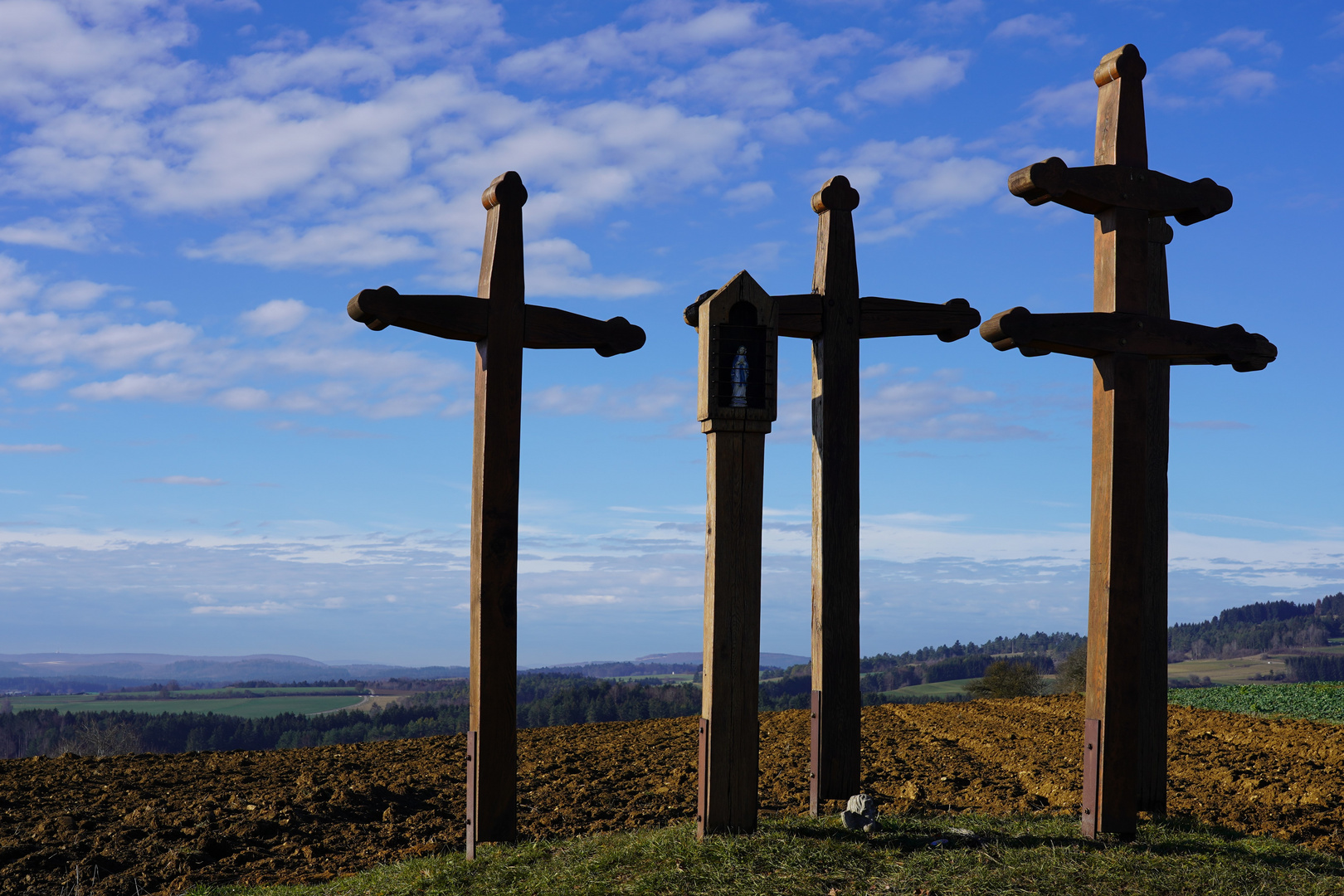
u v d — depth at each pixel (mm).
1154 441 7965
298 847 8562
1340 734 15125
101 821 9180
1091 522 6734
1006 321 6379
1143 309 6762
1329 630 124312
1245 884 5605
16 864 7758
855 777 7473
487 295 7270
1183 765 11930
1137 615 6527
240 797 10172
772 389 6660
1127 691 6496
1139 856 6008
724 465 6535
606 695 58219
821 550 7570
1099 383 6758
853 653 7547
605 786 11102
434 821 9469
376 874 6902
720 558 6484
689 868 5820
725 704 6414
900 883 5535
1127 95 6859
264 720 61938
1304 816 8594
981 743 14242
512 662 7109
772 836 6289
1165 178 6840
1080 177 6613
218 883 7453
